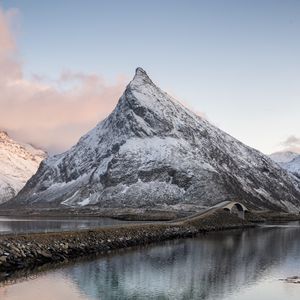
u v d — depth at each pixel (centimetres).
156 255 8975
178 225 14575
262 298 5356
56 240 8131
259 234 15150
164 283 6134
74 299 5175
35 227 12581
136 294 5500
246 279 6456
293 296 5453
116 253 9156
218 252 9638
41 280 6016
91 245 9050
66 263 7525
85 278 6278
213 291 5691
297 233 15512
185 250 9969
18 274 6328
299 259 8550
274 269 7350
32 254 7188
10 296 5156
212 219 18388
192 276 6662
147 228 12512
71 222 17438
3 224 15162
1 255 6612
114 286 5884
